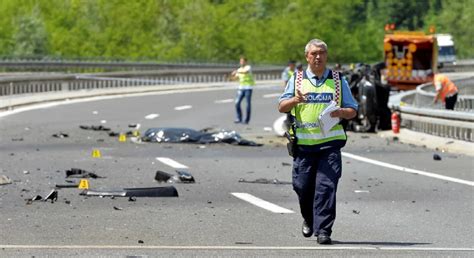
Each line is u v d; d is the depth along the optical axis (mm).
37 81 112062
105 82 132125
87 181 38438
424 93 76312
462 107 78375
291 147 26547
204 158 50750
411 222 30562
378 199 36000
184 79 158750
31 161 47781
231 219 30719
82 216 30875
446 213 32500
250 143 59000
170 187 36250
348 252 25031
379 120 69500
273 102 117812
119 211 32062
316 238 27344
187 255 24391
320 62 26422
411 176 43469
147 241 26531
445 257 24453
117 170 44531
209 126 76188
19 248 25125
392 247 25891
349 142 61750
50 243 26047
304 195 26828
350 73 72062
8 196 35469
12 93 106188
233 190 38094
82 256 24125
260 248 25469
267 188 38938
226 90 145875
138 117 84750
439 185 40281
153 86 139375
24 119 79250
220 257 24188
